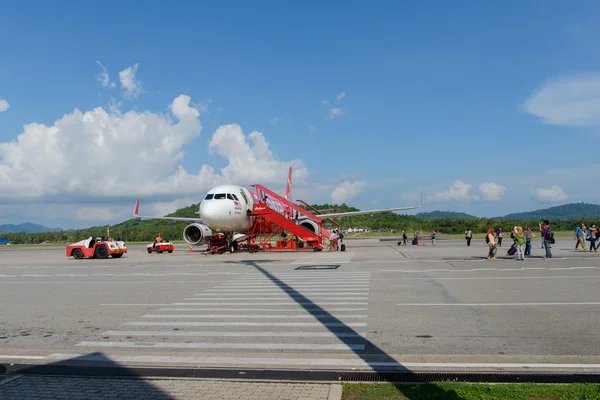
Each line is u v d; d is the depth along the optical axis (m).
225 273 20.36
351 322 9.59
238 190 34.56
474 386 5.57
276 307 11.59
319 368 6.57
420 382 5.87
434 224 120.06
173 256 34.62
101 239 34.56
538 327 8.73
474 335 8.24
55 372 6.66
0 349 8.12
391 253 30.58
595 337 7.92
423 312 10.41
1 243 103.62
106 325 9.95
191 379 6.18
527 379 5.87
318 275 18.33
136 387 5.89
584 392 5.24
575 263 20.72
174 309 11.70
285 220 34.53
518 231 23.00
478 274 17.27
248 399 5.36
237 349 7.77
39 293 15.51
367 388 5.63
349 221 140.62
